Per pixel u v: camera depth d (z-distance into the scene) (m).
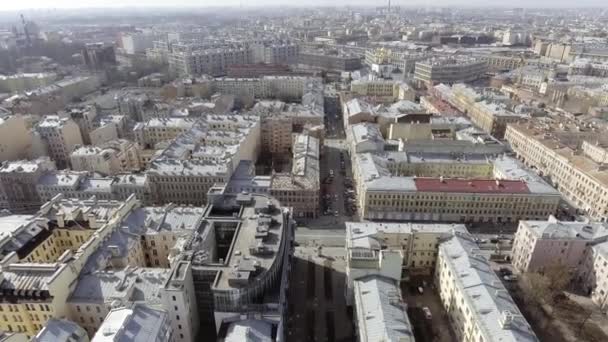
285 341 136.12
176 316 120.25
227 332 111.94
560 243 158.38
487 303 123.12
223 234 152.12
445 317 145.88
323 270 170.12
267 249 132.25
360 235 157.38
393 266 136.00
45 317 125.12
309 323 143.75
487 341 112.38
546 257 161.12
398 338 111.44
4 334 104.88
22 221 168.50
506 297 127.81
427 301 153.12
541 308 148.12
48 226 164.62
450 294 143.00
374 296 128.25
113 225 159.25
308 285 161.62
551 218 168.88
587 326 140.38
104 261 142.12
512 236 195.75
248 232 143.12
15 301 122.94
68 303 127.12
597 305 150.50
